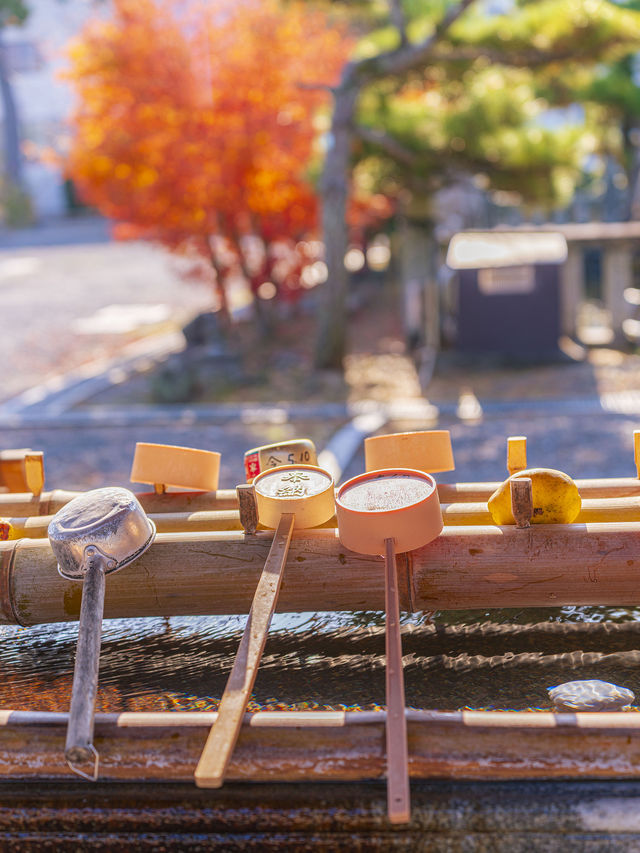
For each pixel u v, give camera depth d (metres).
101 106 11.01
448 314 11.38
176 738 1.01
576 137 11.45
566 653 1.42
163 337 14.11
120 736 1.02
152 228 12.05
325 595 1.41
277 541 1.38
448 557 1.38
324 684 1.36
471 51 9.32
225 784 1.00
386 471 1.48
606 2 8.91
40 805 1.01
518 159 10.89
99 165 11.09
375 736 0.99
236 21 11.03
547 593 1.38
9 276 23.20
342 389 9.85
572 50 9.10
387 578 1.23
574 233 11.20
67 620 1.46
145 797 1.00
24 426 8.70
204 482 1.64
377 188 12.29
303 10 11.28
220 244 13.71
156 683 1.39
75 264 25.28
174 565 1.41
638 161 16.56
